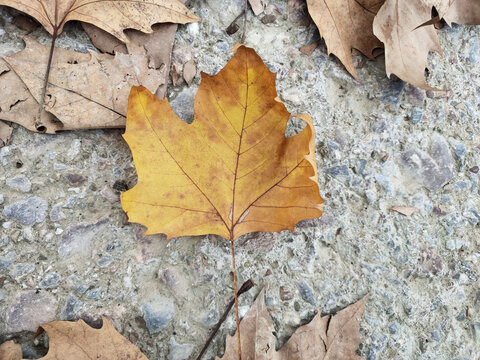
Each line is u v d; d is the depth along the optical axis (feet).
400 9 1.04
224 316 0.95
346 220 1.05
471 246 1.09
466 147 1.14
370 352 0.99
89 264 0.95
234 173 0.89
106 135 1.00
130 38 1.00
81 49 1.01
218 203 0.90
